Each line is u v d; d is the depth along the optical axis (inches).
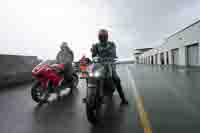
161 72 483.8
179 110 129.6
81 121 114.9
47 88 176.2
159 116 117.3
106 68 128.6
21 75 350.3
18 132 98.3
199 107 136.8
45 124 110.4
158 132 91.7
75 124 109.3
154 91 207.6
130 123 106.8
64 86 208.4
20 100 183.5
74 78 253.9
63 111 139.7
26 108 151.3
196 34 565.6
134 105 148.0
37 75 164.4
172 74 408.5
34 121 116.4
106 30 139.9
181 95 180.1
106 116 120.8
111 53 138.6
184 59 681.0
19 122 114.8
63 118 121.7
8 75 305.0
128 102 158.9
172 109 132.6
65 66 208.5
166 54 976.9
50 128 103.4
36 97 166.9
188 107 137.2
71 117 123.7
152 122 106.7
